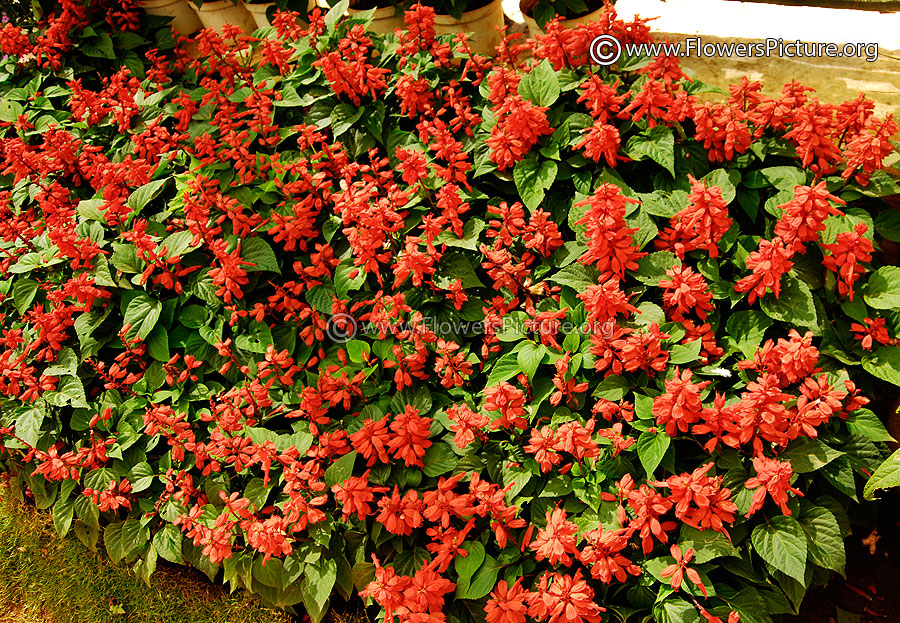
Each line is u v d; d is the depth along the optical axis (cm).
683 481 67
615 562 68
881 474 69
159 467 89
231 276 82
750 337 76
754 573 71
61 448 94
